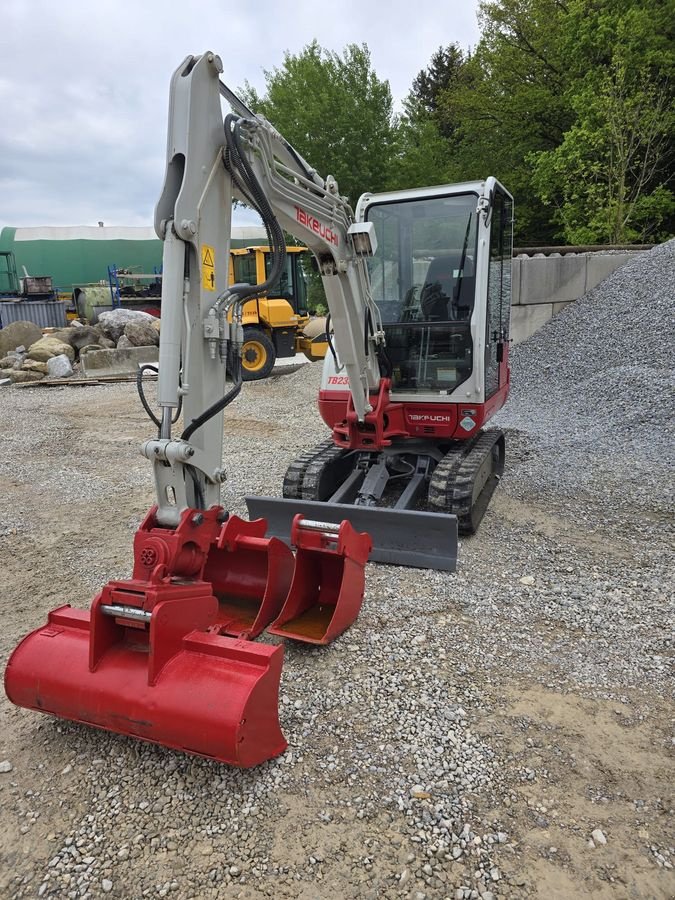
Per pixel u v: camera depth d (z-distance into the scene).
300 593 3.84
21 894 2.25
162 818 2.55
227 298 3.38
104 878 2.30
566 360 10.98
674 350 9.62
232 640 2.80
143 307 21.30
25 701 2.93
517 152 24.23
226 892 2.24
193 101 3.10
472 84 26.25
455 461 5.38
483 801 2.59
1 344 17.19
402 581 4.47
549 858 2.33
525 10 23.16
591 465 7.09
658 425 8.09
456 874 2.28
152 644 2.65
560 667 3.47
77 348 17.12
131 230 34.19
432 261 5.51
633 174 18.56
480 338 5.21
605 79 17.41
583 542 5.11
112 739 3.01
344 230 4.50
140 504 6.54
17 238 32.50
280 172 4.07
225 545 3.65
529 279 12.10
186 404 3.30
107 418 11.12
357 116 27.02
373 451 5.73
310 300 27.97
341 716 3.10
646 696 3.22
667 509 5.76
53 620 3.08
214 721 2.54
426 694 3.25
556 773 2.73
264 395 12.81
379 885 2.25
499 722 3.05
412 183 27.47
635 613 4.00
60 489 7.12
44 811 2.61
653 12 18.58
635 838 2.41
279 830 2.48
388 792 2.64
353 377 4.86
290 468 5.67
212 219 3.32
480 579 4.49
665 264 11.59
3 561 5.18
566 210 18.95
